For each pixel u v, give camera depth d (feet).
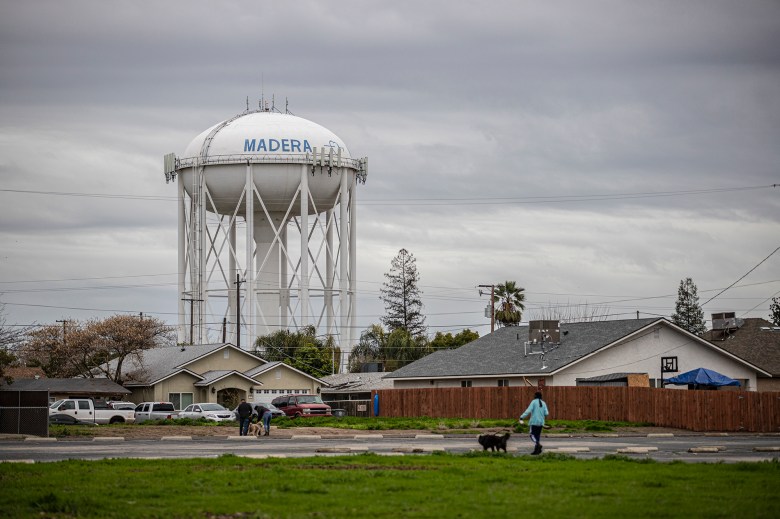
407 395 217.56
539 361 212.02
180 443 137.39
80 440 146.10
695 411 172.24
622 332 208.74
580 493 69.46
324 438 148.46
